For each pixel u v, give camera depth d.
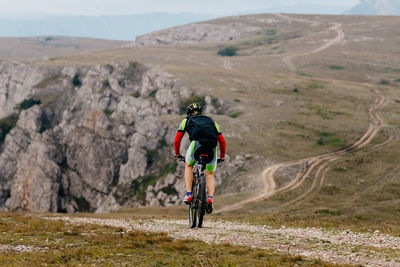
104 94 177.88
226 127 109.88
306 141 101.56
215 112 131.38
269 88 151.62
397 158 86.44
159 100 149.62
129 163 120.94
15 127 161.25
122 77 185.88
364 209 53.53
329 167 83.88
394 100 138.25
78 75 191.00
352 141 100.44
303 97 142.00
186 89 146.00
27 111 161.62
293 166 86.19
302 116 120.69
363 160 86.62
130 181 119.12
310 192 70.12
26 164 135.38
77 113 174.75
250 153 94.81
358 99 139.88
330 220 40.47
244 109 128.25
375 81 176.00
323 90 151.50
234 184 82.94
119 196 116.25
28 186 131.88
